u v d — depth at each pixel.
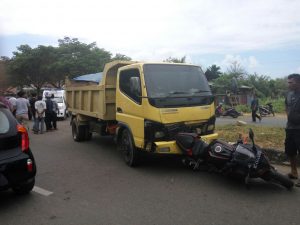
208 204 5.48
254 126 12.46
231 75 40.38
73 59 37.34
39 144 11.87
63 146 11.22
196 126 7.45
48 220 5.05
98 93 9.61
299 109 6.23
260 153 5.93
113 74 9.25
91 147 10.88
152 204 5.55
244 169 5.93
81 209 5.43
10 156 5.45
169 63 7.77
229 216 4.99
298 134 6.28
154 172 7.47
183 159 7.56
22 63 38.44
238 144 6.21
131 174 7.38
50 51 38.72
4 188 5.34
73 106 12.12
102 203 5.66
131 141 7.85
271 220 4.82
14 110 13.66
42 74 40.34
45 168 8.16
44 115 15.20
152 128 7.02
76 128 11.99
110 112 9.26
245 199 5.66
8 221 5.05
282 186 6.29
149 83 7.28
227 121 20.00
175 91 7.39
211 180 6.74
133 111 7.64
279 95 42.28
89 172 7.67
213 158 6.41
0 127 5.52
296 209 5.20
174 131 7.14
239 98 33.84
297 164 7.62
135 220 4.94
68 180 7.07
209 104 7.62
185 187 6.36
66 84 12.80
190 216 5.02
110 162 8.60
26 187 6.00
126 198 5.87
